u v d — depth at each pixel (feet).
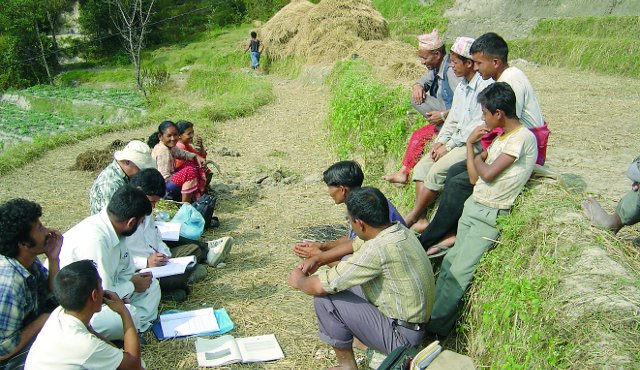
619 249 12.05
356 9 70.90
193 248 17.94
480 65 15.07
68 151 37.91
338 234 21.61
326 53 66.28
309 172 29.94
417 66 51.26
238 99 50.42
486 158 14.34
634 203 13.46
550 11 74.33
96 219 13.70
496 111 13.30
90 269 10.68
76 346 10.46
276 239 21.17
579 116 32.42
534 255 12.41
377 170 26.48
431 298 12.48
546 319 10.53
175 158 23.31
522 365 10.43
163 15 133.18
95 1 125.49
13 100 97.35
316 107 48.70
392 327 12.31
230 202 25.25
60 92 98.12
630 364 8.79
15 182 30.86
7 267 11.37
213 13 133.39
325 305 12.45
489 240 13.73
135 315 14.10
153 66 107.55
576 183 20.56
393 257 11.87
